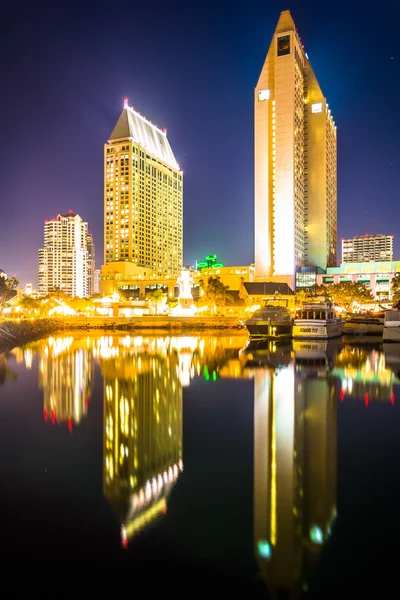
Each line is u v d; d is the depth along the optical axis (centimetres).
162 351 5656
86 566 990
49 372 3831
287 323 7512
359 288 13688
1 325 6919
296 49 16138
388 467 1555
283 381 3322
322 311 7444
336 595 890
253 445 1814
